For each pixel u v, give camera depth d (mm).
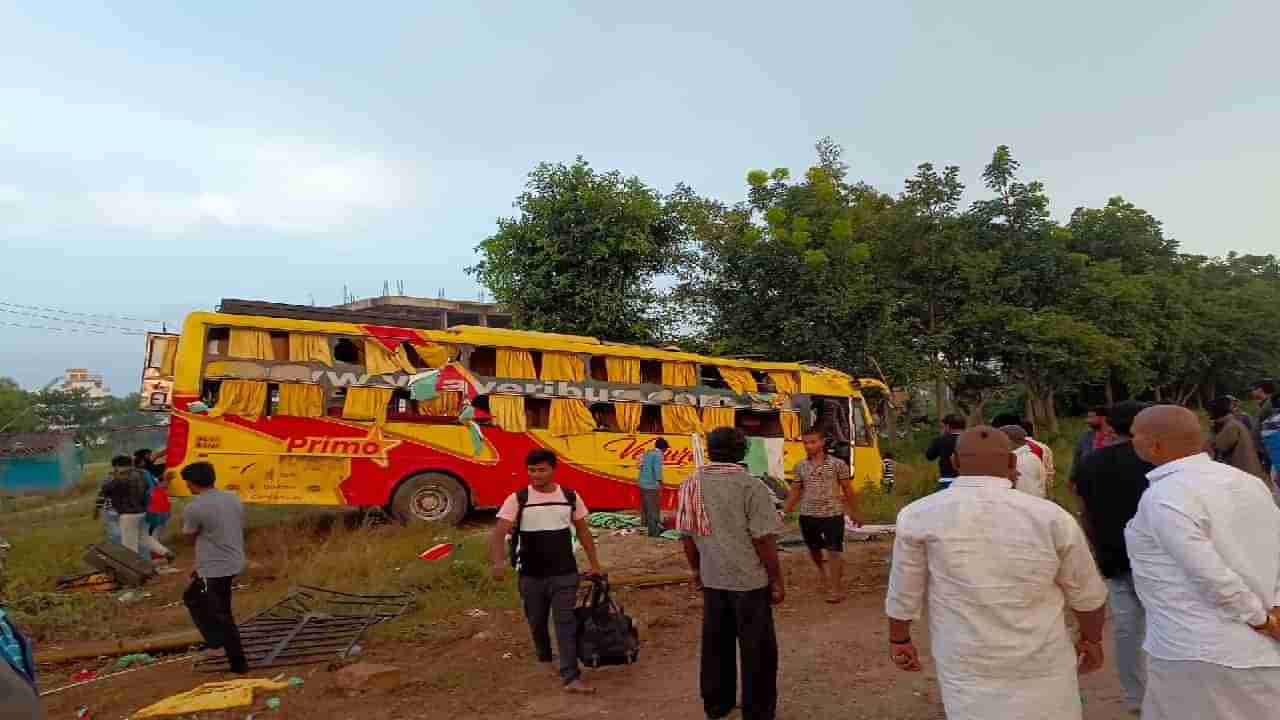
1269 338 39969
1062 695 3205
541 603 6449
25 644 2918
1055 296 28141
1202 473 3385
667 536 12703
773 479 16031
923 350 24578
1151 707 3477
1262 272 55094
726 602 5324
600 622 6230
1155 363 35906
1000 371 28062
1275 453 9586
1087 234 34469
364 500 13461
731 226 23609
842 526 9031
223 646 6754
